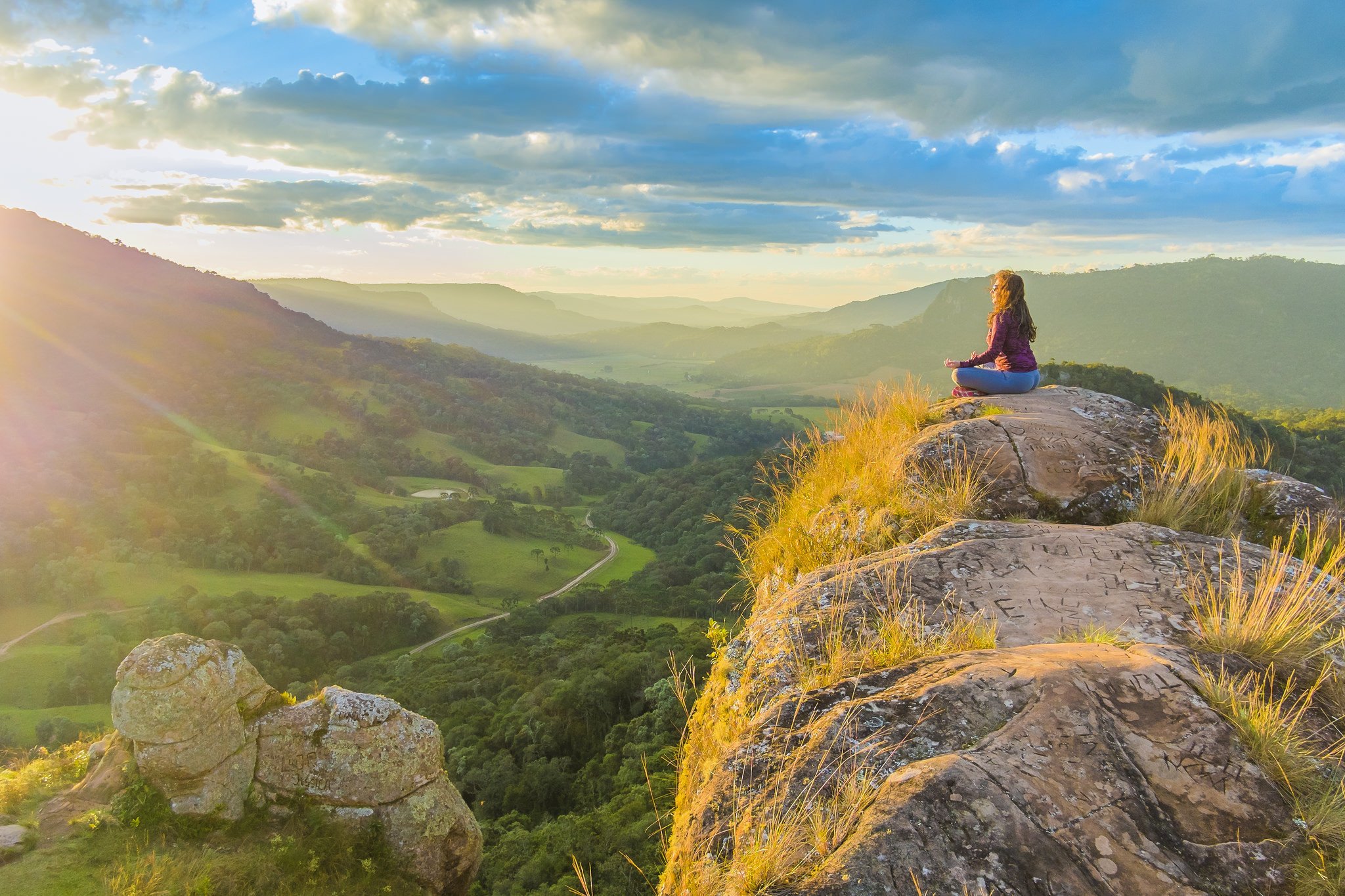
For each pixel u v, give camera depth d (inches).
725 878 74.5
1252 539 177.5
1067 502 185.6
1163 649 100.0
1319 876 65.1
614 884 645.9
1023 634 119.4
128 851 341.4
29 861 321.4
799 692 112.8
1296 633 108.3
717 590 3063.5
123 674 364.2
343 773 399.5
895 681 99.8
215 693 382.0
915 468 199.9
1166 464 195.3
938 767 74.1
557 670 1895.9
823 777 82.6
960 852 65.4
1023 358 255.3
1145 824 70.1
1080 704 84.0
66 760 388.2
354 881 377.4
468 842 433.4
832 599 139.9
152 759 361.4
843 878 64.1
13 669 2450.8
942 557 147.9
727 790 88.7
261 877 353.1
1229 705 85.7
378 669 2591.0
